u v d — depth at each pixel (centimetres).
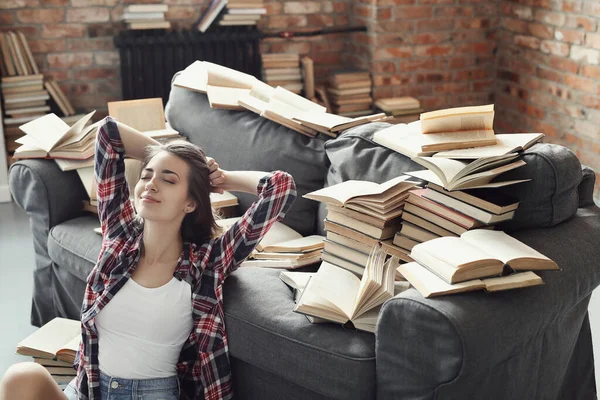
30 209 278
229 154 279
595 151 417
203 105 300
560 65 432
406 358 182
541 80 450
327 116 268
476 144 214
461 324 173
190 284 203
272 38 475
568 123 434
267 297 212
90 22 437
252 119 281
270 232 249
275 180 212
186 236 208
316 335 196
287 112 270
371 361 189
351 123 260
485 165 204
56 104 434
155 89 452
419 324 178
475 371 176
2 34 406
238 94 295
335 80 460
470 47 481
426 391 182
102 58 445
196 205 204
